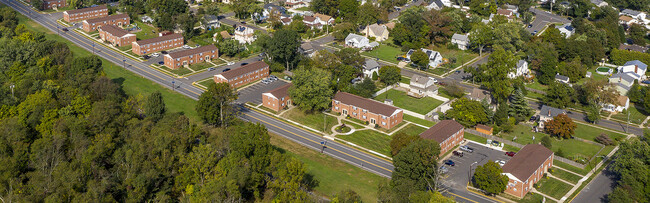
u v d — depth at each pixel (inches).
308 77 6756.9
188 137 5019.7
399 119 6599.4
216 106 6171.3
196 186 4448.8
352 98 6781.5
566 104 7194.9
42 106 5674.2
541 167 5260.8
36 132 5497.1
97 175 4554.6
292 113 6806.1
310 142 6033.5
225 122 6190.9
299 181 4456.2
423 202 4237.2
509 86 7130.9
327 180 5177.2
